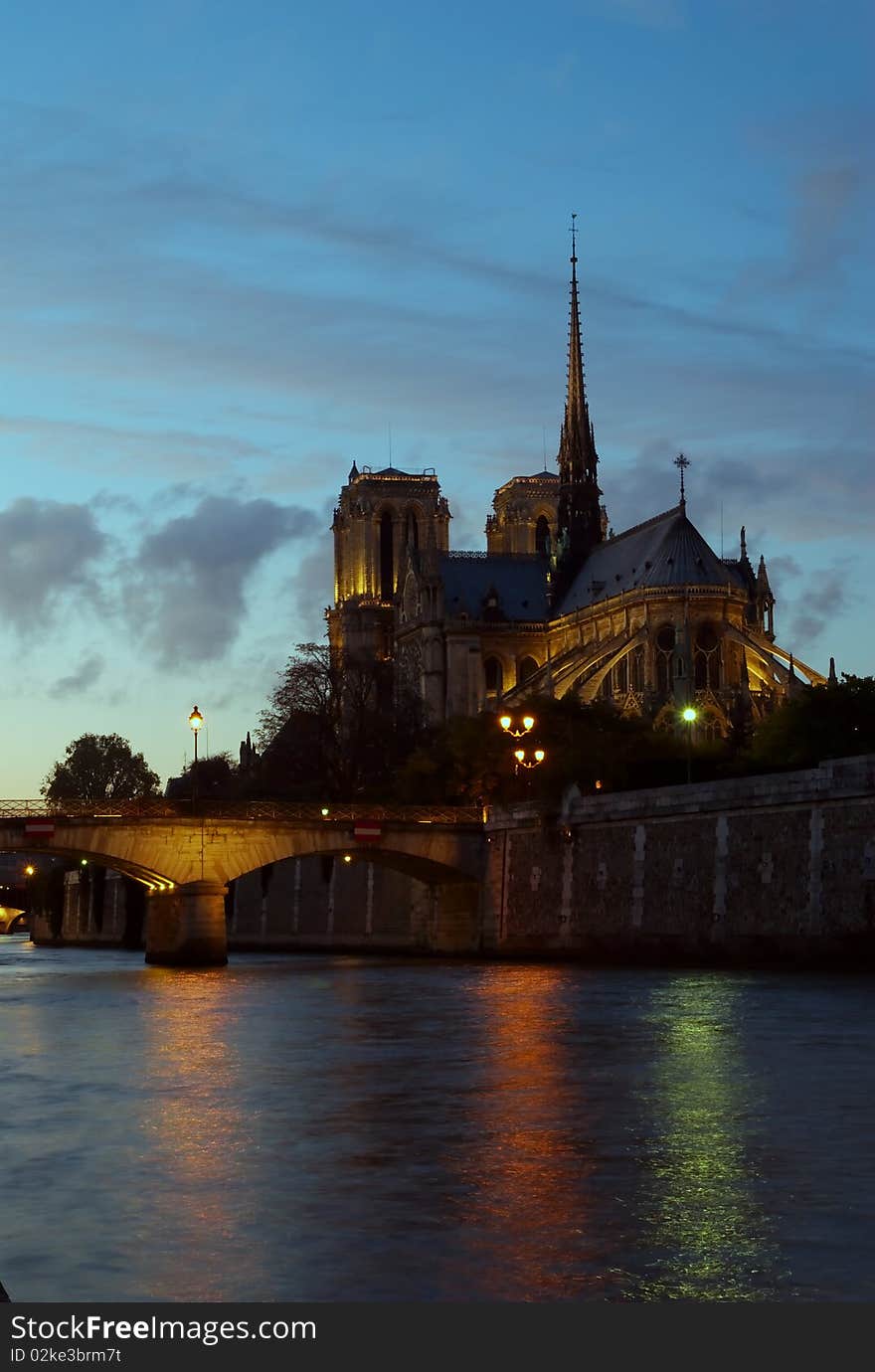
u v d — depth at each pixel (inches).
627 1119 1455.5
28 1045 2219.5
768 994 2817.4
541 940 4719.5
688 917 3976.4
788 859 3612.2
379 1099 1622.8
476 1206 1125.1
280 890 6958.7
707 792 3905.0
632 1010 2571.4
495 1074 1803.6
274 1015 2709.2
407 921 5787.4
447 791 5974.4
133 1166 1278.3
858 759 3393.2
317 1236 1051.3
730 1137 1353.3
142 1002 3122.5
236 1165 1278.3
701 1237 1032.2
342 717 7716.5
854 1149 1294.3
